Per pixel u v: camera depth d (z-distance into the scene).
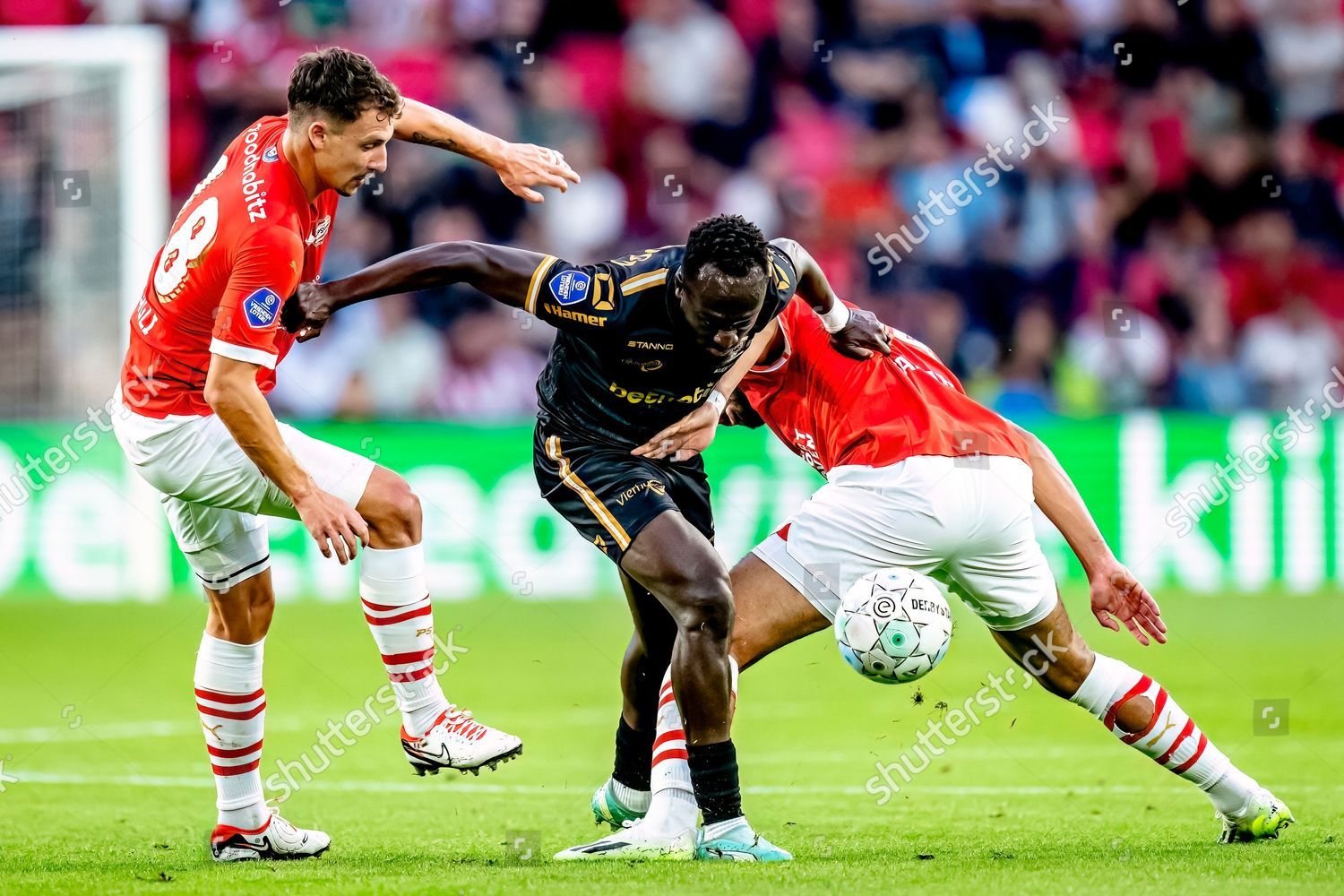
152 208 44.56
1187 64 58.34
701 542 15.88
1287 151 58.25
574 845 17.69
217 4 52.19
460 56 54.81
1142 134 57.41
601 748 26.00
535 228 53.91
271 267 15.72
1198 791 21.69
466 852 16.98
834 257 54.81
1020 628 17.50
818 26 57.81
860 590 16.69
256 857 16.70
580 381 16.86
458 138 19.00
